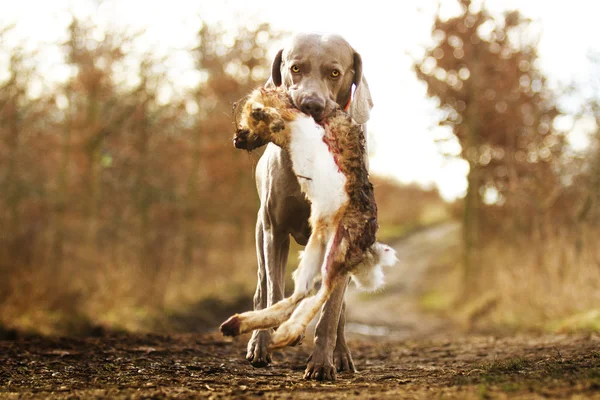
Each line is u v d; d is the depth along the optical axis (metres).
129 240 12.92
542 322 10.48
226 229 16.80
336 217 4.05
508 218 14.53
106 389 4.20
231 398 3.82
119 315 10.35
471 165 16.55
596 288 10.52
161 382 4.52
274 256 5.13
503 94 16.09
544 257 11.60
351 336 10.95
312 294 4.12
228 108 15.71
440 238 32.75
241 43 15.58
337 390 4.08
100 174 14.06
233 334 3.83
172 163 15.38
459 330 11.87
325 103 4.54
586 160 12.35
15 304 9.00
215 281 14.86
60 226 11.43
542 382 3.79
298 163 4.12
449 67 16.88
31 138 12.27
